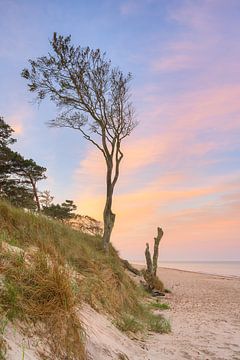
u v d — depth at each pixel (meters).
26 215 9.62
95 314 6.53
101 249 16.61
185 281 31.78
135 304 9.68
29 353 3.96
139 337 7.21
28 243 7.54
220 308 14.56
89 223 23.84
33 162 25.67
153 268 20.56
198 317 11.81
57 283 5.11
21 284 4.87
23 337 4.17
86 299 6.86
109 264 10.91
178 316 11.74
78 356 4.60
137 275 22.31
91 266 9.48
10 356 3.62
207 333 8.96
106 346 5.33
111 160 20.47
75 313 5.14
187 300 17.17
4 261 5.20
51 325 4.61
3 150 25.17
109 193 19.45
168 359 6.12
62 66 20.39
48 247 7.28
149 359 5.86
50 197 27.53
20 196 25.11
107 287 8.70
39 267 5.33
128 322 7.38
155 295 18.19
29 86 21.19
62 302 4.97
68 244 10.20
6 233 7.32
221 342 8.00
